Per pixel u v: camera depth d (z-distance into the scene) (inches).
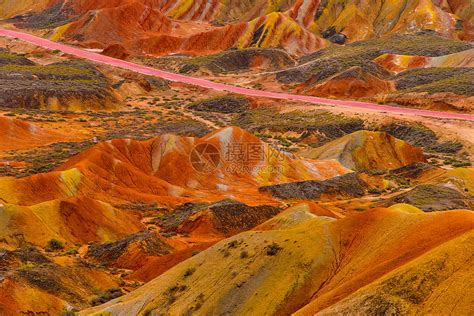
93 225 2518.5
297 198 3260.3
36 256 1985.7
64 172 2928.2
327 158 4138.8
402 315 1050.7
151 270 2124.8
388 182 3567.9
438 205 2827.3
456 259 1098.7
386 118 4948.3
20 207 2345.0
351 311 1116.5
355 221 1505.9
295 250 1476.4
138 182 3223.4
